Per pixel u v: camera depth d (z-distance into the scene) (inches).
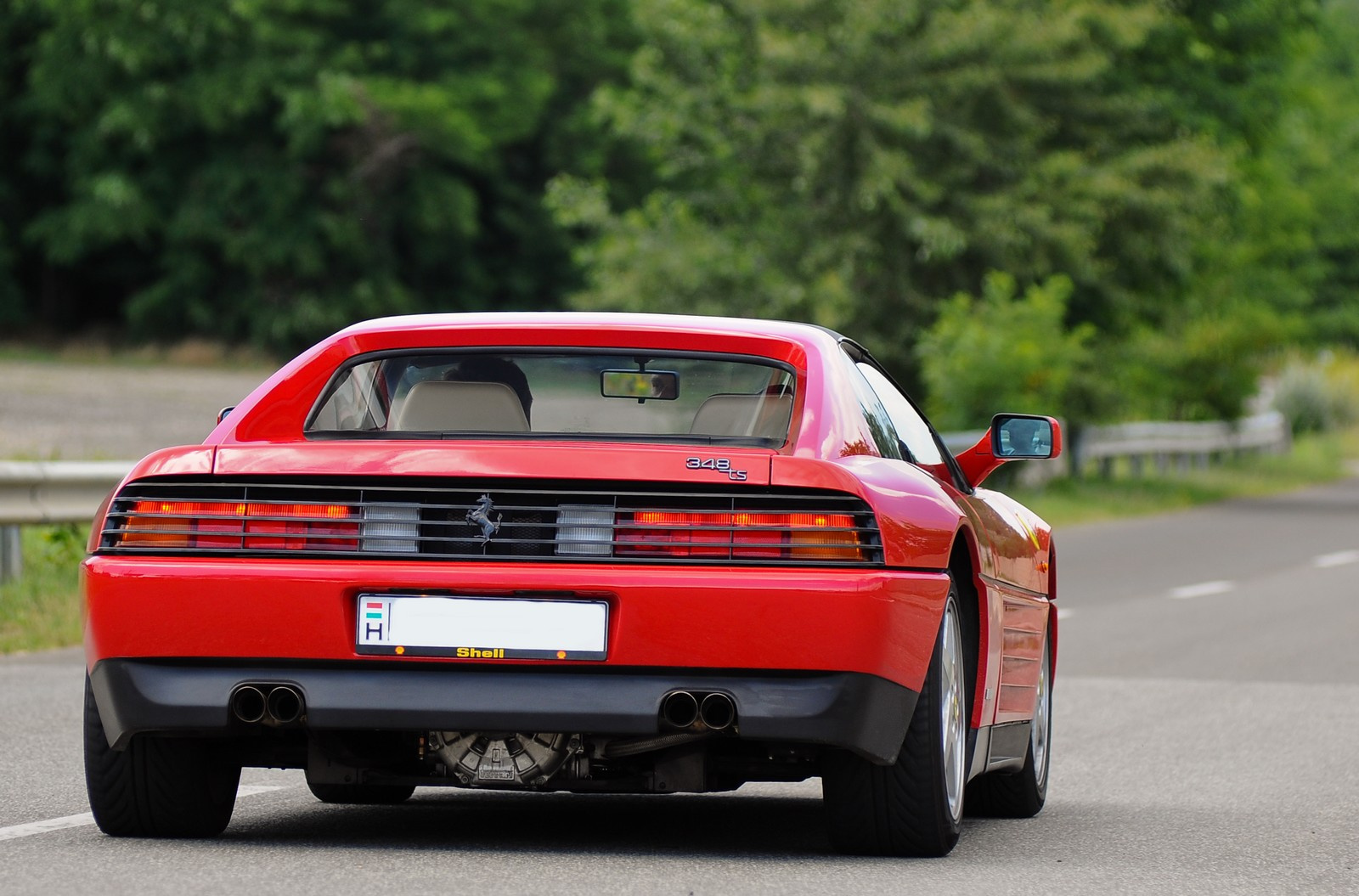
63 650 1434.5
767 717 619.5
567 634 621.9
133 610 636.7
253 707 641.0
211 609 631.8
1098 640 1601.9
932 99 3725.4
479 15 7160.4
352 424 743.1
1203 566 2327.8
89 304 7431.1
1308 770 969.5
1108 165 3703.3
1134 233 3750.0
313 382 704.4
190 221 6791.3
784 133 3846.0
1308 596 1983.3
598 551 625.6
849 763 658.8
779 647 617.0
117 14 6658.5
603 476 625.9
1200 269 4005.9
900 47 3740.2
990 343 3245.6
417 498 634.2
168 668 639.8
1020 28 3718.0
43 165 6943.9
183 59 6806.1
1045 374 3260.3
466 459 631.8
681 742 652.1
